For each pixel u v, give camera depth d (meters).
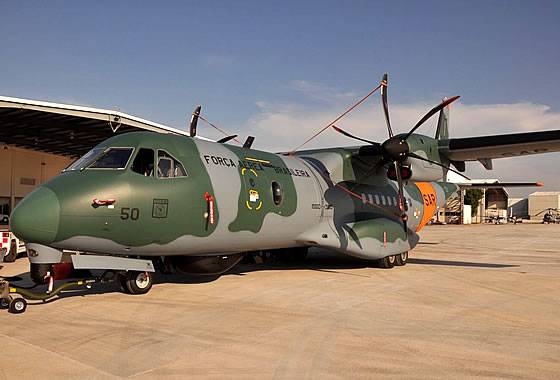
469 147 13.27
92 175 8.45
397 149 12.27
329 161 13.27
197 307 7.98
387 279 11.45
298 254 14.83
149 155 9.00
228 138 12.09
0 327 6.60
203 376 4.78
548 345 6.01
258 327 6.72
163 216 8.82
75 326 6.68
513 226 53.28
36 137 21.11
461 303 8.61
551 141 12.24
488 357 5.50
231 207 9.94
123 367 5.03
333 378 4.77
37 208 7.79
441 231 39.88
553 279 11.73
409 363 5.26
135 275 8.96
